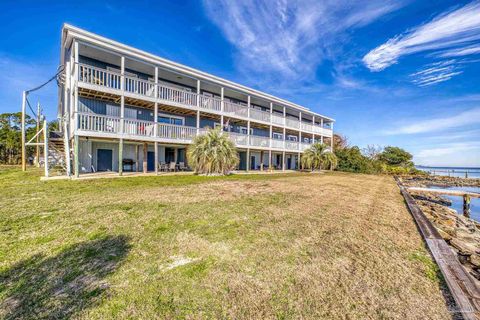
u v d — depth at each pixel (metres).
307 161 23.34
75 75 10.91
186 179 11.56
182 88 17.80
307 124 26.77
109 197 6.52
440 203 14.27
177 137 14.99
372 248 3.60
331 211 5.96
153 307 2.04
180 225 4.26
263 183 11.28
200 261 2.94
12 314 1.89
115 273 2.57
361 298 2.30
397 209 6.86
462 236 6.41
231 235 3.87
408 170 36.81
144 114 15.94
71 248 3.15
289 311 2.06
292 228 4.38
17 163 27.80
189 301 2.14
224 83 17.86
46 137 10.85
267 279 2.58
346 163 30.34
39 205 5.43
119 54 12.52
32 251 3.04
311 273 2.75
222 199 6.79
